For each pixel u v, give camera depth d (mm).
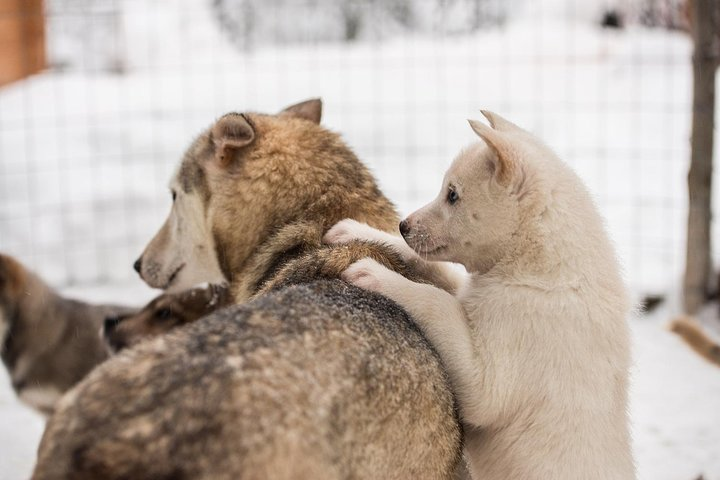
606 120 10562
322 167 3613
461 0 13570
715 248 7695
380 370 2516
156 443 2037
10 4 11344
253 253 3604
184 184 3826
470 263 3559
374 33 13672
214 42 13352
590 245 3430
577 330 3287
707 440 5164
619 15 13234
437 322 3168
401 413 2584
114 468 2016
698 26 6773
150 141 10391
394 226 3756
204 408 2084
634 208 8734
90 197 9227
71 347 5961
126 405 2094
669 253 7891
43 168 9727
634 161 9664
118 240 8539
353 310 2703
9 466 5094
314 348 2375
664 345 6488
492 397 3180
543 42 12469
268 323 2414
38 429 5750
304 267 3223
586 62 11961
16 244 8398
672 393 5777
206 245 3781
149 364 2184
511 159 3422
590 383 3285
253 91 11688
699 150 6781
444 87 11523
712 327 6699
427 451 2754
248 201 3594
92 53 12758
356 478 2350
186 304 5039
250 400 2125
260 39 13727
